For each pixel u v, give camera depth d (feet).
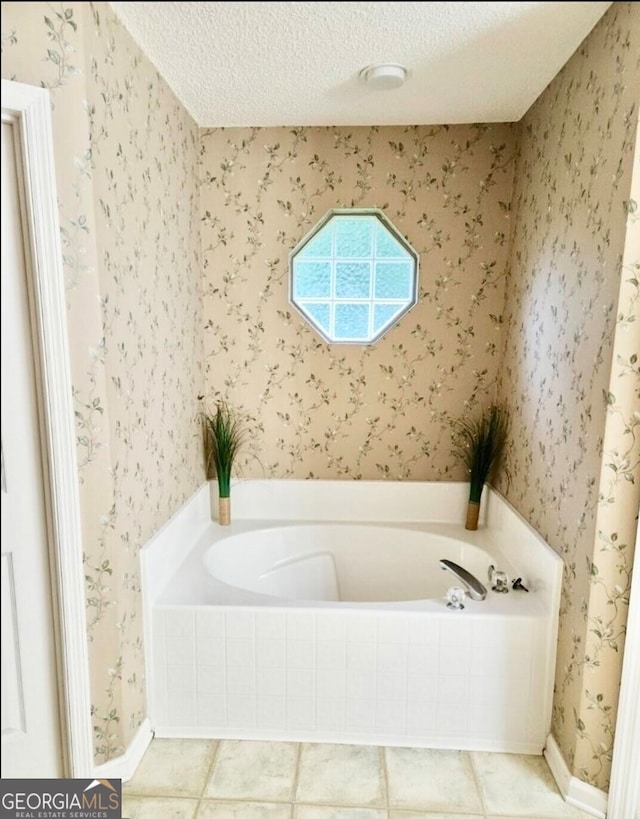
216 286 7.54
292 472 7.91
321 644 5.51
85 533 4.55
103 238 4.41
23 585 4.21
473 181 7.21
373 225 7.43
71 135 4.04
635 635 4.45
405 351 7.61
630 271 4.15
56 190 4.04
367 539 7.77
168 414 6.15
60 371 4.18
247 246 7.44
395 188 7.27
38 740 4.42
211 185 7.31
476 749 5.56
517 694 5.47
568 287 5.22
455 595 5.56
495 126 7.09
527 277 6.48
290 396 7.75
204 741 5.62
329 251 7.50
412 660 5.50
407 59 5.07
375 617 5.46
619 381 4.29
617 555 4.49
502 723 5.53
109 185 4.50
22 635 4.25
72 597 4.43
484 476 7.48
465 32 4.56
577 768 4.84
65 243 4.14
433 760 5.42
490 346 7.53
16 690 4.25
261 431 7.84
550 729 5.44
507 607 5.56
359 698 5.57
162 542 5.82
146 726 5.55
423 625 5.44
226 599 5.70
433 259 7.39
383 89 5.59
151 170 5.48
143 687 5.50
